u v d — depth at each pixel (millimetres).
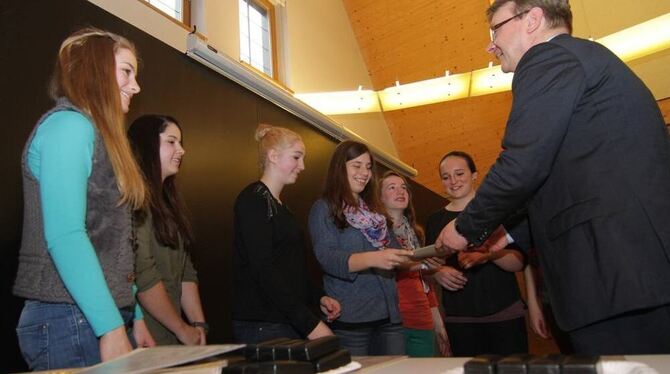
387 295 1806
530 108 1022
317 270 3217
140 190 1035
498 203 1075
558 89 1005
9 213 1536
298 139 1858
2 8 1631
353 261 1681
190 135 2420
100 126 966
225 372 589
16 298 1507
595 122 1004
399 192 2324
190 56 2506
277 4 4281
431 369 653
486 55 5105
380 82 5730
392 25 5363
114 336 834
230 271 2516
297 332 1591
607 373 521
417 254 1533
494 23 1269
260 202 1638
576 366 507
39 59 1723
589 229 968
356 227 1854
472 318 2156
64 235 832
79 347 876
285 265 1654
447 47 5223
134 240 1123
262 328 1551
